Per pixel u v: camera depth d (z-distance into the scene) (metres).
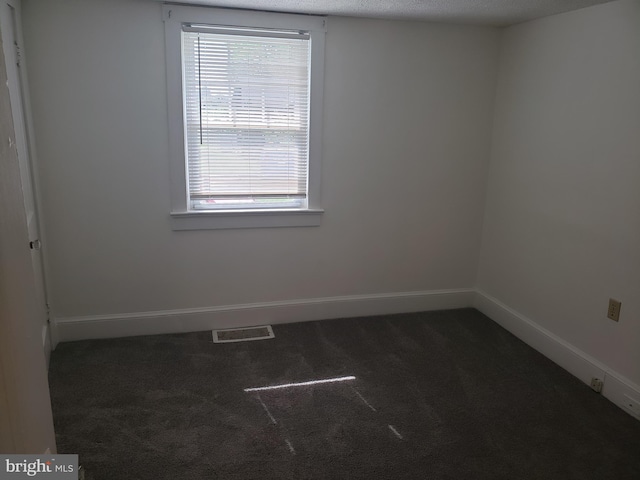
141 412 2.31
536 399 2.51
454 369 2.79
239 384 2.58
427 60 3.18
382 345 3.06
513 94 3.19
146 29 2.71
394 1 2.56
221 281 3.18
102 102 2.74
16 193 0.66
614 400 2.47
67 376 2.60
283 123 3.07
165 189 2.95
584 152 2.62
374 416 2.33
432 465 2.01
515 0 2.46
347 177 3.24
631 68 2.31
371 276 3.46
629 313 2.38
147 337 3.08
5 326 0.59
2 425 0.57
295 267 3.30
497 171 3.39
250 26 2.85
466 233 3.57
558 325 2.87
